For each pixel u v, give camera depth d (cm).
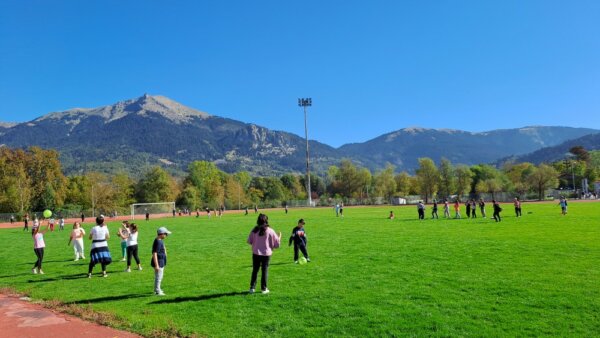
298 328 911
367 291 1213
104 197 11069
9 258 2378
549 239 2255
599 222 3272
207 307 1102
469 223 3688
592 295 1086
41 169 10956
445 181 12962
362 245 2319
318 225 4131
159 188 12569
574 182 13700
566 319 911
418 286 1252
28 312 1142
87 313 1090
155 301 1192
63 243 3253
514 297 1090
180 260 1998
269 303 1120
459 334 845
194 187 13275
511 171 15262
